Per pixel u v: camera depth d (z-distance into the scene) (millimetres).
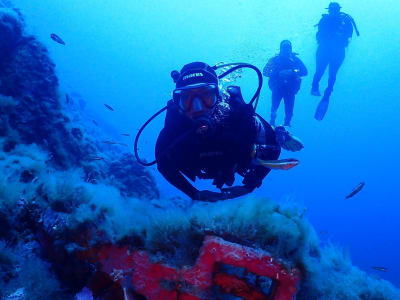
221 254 1837
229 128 2357
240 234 1900
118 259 2168
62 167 5609
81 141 6457
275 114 7570
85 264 2367
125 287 2076
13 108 5012
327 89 8320
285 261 1732
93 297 2270
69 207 2512
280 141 3676
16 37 5609
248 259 1780
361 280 2857
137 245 2166
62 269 2406
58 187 2623
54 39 5707
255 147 2471
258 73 2461
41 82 5773
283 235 1799
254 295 1820
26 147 4402
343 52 8336
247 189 2447
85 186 2703
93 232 2248
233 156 2383
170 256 2020
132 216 2449
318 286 1913
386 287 2832
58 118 5902
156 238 2057
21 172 3406
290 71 7105
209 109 2350
